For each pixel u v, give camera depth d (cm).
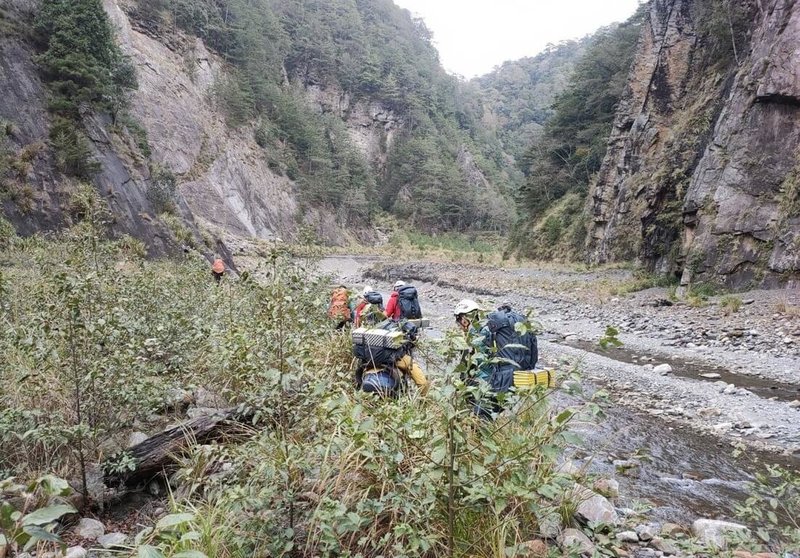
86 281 408
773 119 1911
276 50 9981
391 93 11612
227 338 498
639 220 3142
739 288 1819
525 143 15500
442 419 301
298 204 7675
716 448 642
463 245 8194
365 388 429
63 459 387
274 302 416
